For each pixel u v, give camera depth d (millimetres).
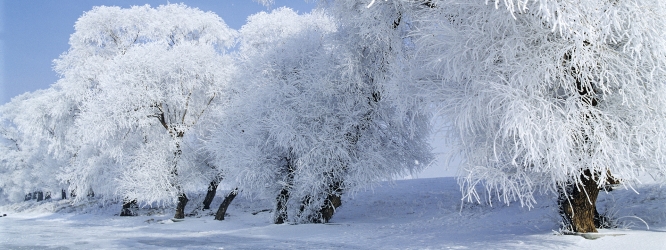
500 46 8695
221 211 22312
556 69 8180
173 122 23781
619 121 8430
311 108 16828
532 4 7973
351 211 22719
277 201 18500
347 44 16297
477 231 12477
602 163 8070
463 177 9375
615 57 8055
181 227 20500
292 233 15344
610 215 10414
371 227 16016
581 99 8484
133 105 22156
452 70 9312
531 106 7918
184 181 22656
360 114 17062
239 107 19062
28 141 44594
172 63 22500
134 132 24219
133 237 15977
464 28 9297
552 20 7512
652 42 7539
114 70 22906
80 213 31875
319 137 16188
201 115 23750
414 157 18203
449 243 10320
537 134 7973
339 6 15383
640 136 8086
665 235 8648
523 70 8281
